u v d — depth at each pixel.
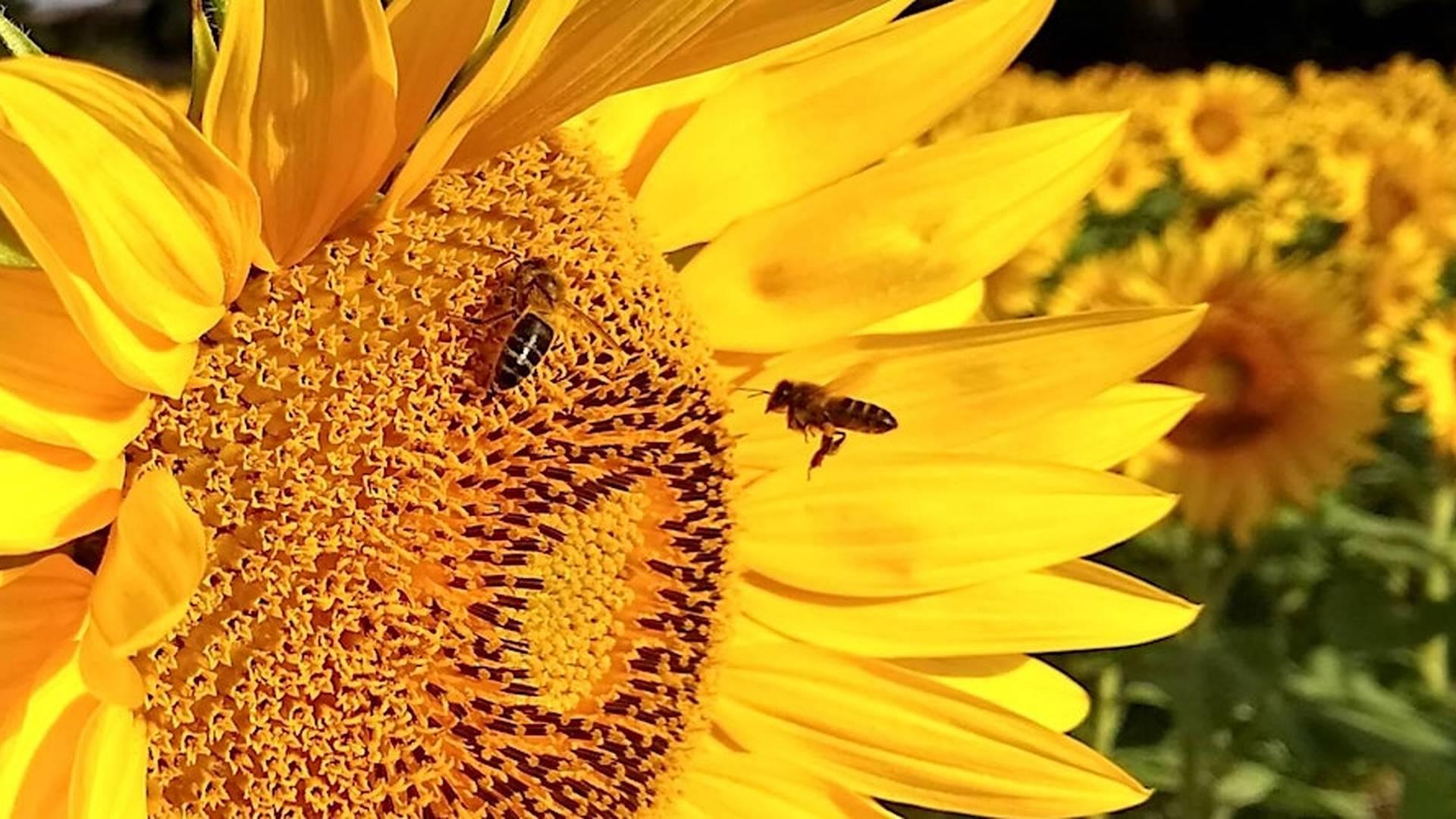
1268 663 0.49
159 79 1.23
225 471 0.27
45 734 0.25
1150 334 0.32
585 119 0.30
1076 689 0.33
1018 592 0.32
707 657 0.31
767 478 0.32
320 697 0.27
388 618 0.27
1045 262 0.58
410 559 0.27
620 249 0.29
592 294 0.29
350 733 0.27
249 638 0.27
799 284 0.31
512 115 0.27
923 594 0.32
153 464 0.26
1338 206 0.76
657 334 0.29
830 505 0.32
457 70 0.26
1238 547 0.52
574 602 0.29
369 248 0.27
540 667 0.29
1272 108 0.93
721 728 0.31
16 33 0.26
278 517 0.27
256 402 0.27
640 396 0.29
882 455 0.32
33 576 0.26
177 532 0.24
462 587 0.28
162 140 0.25
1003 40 0.30
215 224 0.25
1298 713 0.50
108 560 0.25
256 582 0.27
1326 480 0.49
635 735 0.30
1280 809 0.57
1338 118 0.93
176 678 0.27
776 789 0.32
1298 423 0.49
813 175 0.31
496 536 0.28
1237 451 0.49
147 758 0.26
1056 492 0.32
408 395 0.27
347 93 0.26
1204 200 0.85
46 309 0.25
